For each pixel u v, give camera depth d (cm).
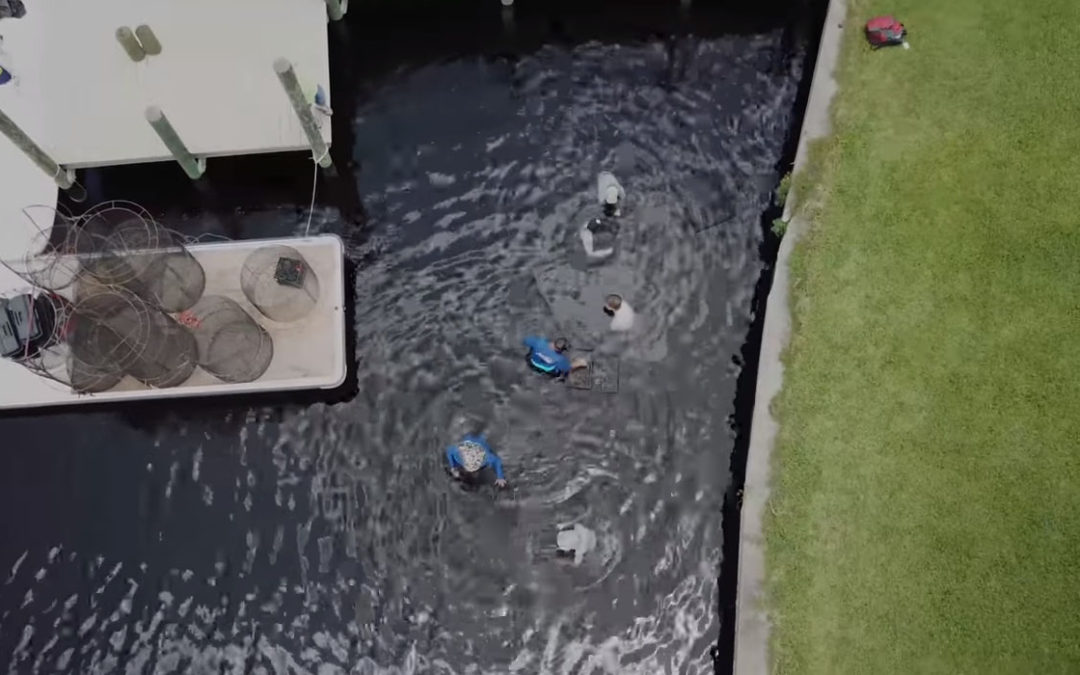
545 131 1455
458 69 1496
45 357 1277
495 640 1209
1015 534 1134
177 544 1260
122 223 1390
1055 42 1362
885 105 1346
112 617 1231
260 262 1338
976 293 1239
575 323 1340
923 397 1195
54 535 1268
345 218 1417
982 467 1162
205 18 1380
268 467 1293
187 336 1293
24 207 1342
